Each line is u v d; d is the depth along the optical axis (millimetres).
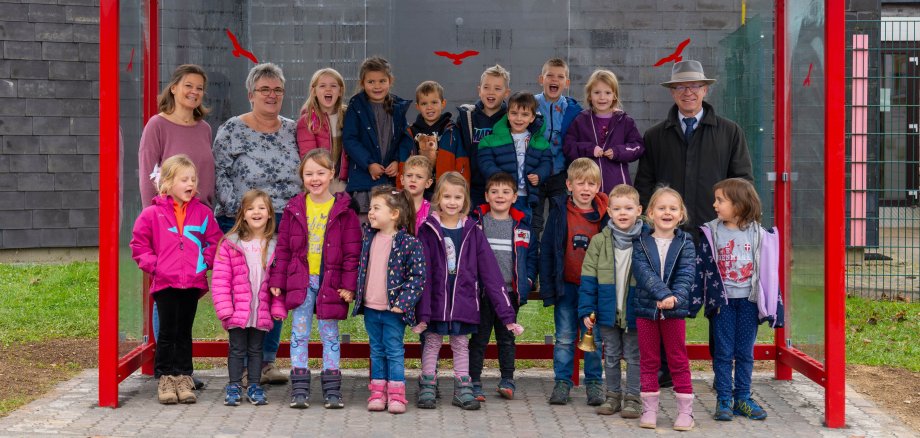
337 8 6844
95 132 10875
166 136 5789
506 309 5285
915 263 10969
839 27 4918
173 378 5391
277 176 6023
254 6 6848
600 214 5480
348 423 4957
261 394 5363
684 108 5910
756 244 5078
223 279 5273
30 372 6062
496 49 6836
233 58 6832
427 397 5328
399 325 5238
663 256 4969
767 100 6355
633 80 6797
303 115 6156
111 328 5227
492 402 5508
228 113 6824
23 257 10680
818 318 5410
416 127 6172
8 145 10594
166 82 6734
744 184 5078
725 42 6621
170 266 5301
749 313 5125
